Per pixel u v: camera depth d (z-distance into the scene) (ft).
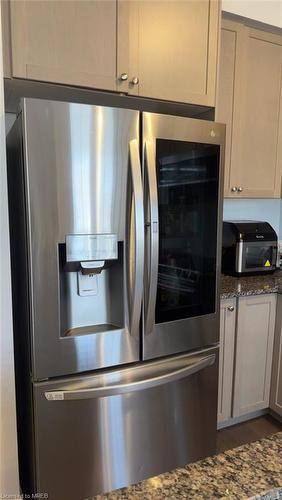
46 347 4.48
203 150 5.44
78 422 4.74
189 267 5.52
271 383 7.68
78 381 4.69
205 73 5.90
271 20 7.40
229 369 7.09
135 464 5.22
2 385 4.62
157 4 5.37
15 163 4.86
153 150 4.85
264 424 7.64
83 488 4.90
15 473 4.84
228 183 7.63
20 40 4.53
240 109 7.51
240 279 7.79
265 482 1.92
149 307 5.00
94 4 4.92
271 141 8.04
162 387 5.30
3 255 4.45
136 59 5.31
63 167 4.33
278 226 9.60
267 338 7.46
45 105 4.17
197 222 5.53
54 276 4.43
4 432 4.71
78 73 4.92
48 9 4.65
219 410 7.15
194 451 5.85
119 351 4.94
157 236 4.93
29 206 4.21
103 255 4.65
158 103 5.83
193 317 5.64
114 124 4.56
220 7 5.89
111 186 4.62
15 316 5.39
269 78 7.77
